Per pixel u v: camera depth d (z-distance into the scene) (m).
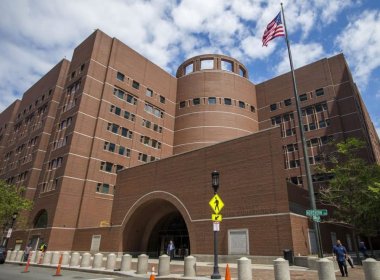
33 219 43.78
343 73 50.91
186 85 61.59
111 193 45.81
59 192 40.78
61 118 49.09
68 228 40.28
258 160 25.20
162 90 59.91
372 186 25.27
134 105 53.38
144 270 18.28
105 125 47.62
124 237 33.88
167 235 37.25
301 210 29.42
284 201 22.75
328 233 30.09
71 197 41.56
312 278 14.17
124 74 53.00
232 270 18.80
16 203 39.75
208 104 57.50
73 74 52.06
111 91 50.00
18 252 34.12
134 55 56.06
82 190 42.88
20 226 44.75
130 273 18.16
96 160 45.06
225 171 27.12
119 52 53.22
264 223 23.30
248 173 25.50
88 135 45.53
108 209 44.75
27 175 50.78
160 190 32.00
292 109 55.22
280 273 12.66
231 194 26.05
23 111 64.75
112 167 47.06
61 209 40.25
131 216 33.91
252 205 24.44
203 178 28.59
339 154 45.91
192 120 57.59
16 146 60.59
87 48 51.34
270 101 59.41
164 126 58.03
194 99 59.28
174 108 61.56
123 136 50.03
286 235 21.91
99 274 19.14
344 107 48.84
